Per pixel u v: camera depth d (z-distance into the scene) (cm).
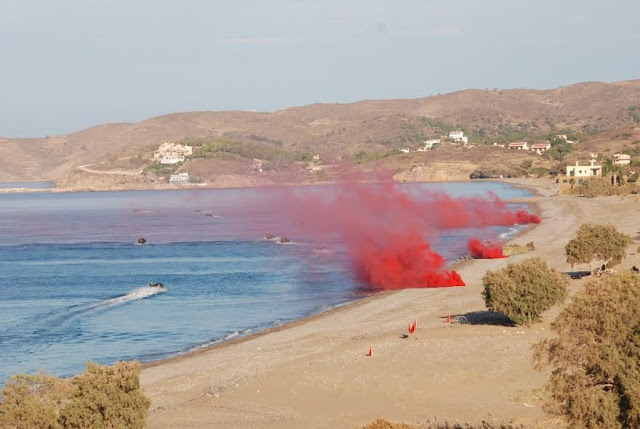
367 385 5328
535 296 6831
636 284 3800
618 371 3509
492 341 6338
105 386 4084
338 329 7450
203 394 5350
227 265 13238
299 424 4647
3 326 8344
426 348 6219
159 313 8925
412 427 4319
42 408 3991
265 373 5772
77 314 8994
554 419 4391
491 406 4775
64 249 16988
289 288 10469
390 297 9238
